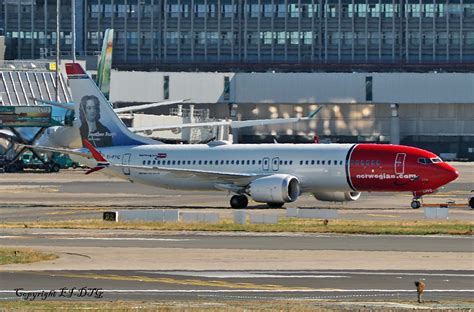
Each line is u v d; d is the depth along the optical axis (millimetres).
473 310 109250
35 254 157625
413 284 129750
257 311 108188
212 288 126312
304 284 129875
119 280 132625
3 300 117500
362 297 119938
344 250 165125
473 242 176625
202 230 197625
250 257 156125
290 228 198625
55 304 114188
